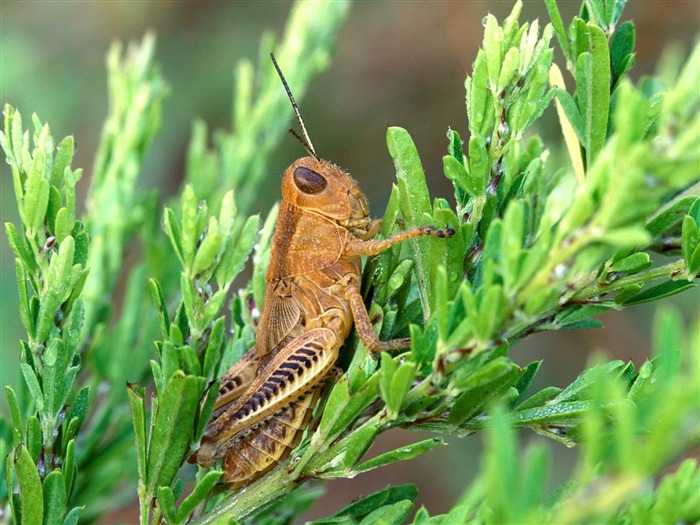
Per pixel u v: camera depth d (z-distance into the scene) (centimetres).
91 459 16
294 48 17
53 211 14
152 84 17
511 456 10
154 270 16
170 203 17
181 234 14
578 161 14
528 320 13
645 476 10
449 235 14
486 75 14
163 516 14
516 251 12
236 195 17
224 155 17
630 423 10
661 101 14
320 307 15
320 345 15
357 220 16
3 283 21
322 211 16
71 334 14
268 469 15
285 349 15
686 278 13
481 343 13
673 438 9
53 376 14
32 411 15
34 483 14
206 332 14
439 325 13
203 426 14
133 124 16
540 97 14
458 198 14
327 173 16
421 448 13
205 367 14
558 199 12
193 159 17
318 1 17
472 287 14
